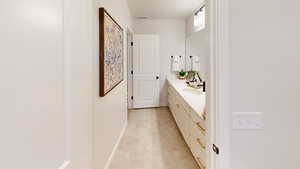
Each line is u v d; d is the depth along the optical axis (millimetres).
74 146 775
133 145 3018
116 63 2709
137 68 5254
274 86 1096
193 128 2455
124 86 3605
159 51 5422
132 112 4973
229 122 1105
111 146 2549
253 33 1084
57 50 652
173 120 4301
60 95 675
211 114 1155
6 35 443
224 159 1103
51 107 622
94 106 1793
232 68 1093
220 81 1087
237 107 1103
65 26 700
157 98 5398
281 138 1106
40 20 560
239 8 1079
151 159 2588
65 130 715
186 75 5359
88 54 919
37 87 551
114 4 2637
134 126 3902
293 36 1084
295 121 1103
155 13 4793
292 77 1093
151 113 4871
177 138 3297
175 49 5473
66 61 709
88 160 935
